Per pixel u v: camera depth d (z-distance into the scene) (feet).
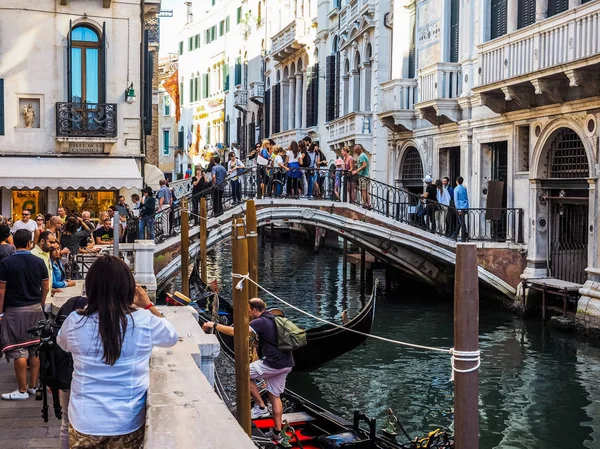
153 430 11.13
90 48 61.21
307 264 93.86
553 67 46.98
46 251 26.04
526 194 56.18
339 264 93.45
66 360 15.46
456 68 64.64
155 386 13.57
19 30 59.52
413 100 73.72
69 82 60.23
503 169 61.62
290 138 115.65
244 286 22.31
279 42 119.75
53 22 60.03
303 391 38.99
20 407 21.67
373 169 83.41
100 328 11.60
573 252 54.90
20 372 22.16
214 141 178.29
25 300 22.09
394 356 46.06
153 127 112.88
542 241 55.01
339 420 28.73
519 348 46.21
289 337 26.45
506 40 54.08
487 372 41.24
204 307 46.57
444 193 60.29
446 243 59.00
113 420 11.60
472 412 13.34
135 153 62.03
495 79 55.77
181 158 197.16
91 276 11.84
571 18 46.39
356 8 88.99
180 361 15.74
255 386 27.73
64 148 60.64
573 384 38.88
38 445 18.60
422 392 38.70
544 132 53.26
